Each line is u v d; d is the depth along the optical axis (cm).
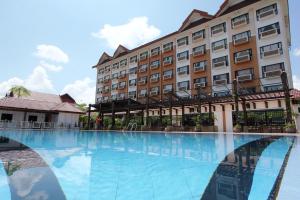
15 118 2883
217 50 2709
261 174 446
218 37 2745
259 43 2352
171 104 2194
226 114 2255
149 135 1669
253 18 2445
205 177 446
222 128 2242
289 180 398
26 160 641
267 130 1558
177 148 923
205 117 2392
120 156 732
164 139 1330
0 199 326
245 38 2439
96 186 396
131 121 2577
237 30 2567
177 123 2575
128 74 4025
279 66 2172
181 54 3186
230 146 938
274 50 2198
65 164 595
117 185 403
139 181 429
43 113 3145
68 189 379
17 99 2947
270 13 2303
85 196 343
